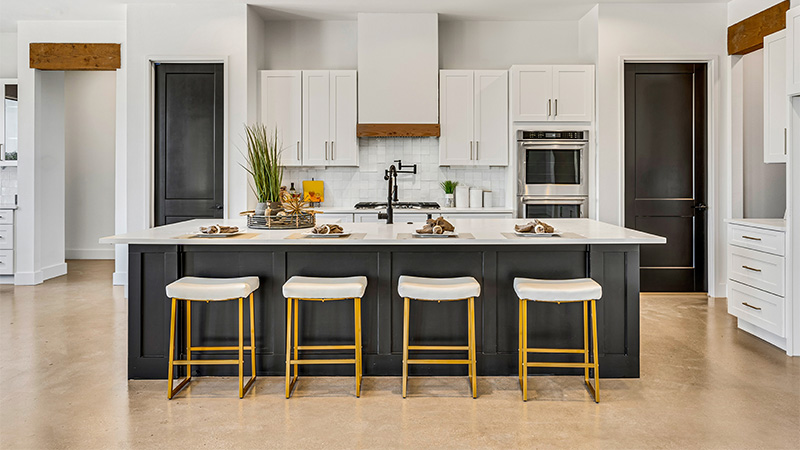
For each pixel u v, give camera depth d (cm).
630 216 573
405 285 292
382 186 632
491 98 596
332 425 261
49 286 617
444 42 627
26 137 626
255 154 384
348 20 622
